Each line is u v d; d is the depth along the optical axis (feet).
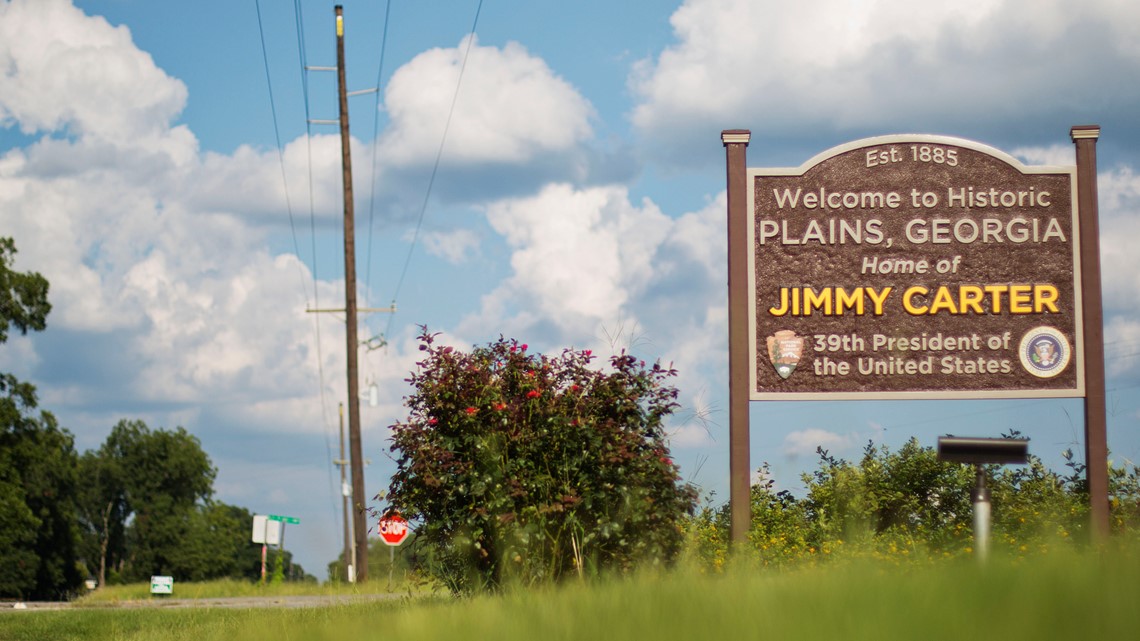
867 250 42.39
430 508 35.40
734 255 42.42
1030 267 42.24
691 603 19.67
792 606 18.44
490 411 35.19
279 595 103.76
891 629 16.34
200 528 382.22
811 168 42.78
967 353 41.86
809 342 42.01
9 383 187.52
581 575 32.04
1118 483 42.32
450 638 20.58
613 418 35.73
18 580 273.95
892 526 41.47
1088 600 16.92
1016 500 41.47
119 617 60.13
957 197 42.52
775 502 44.09
